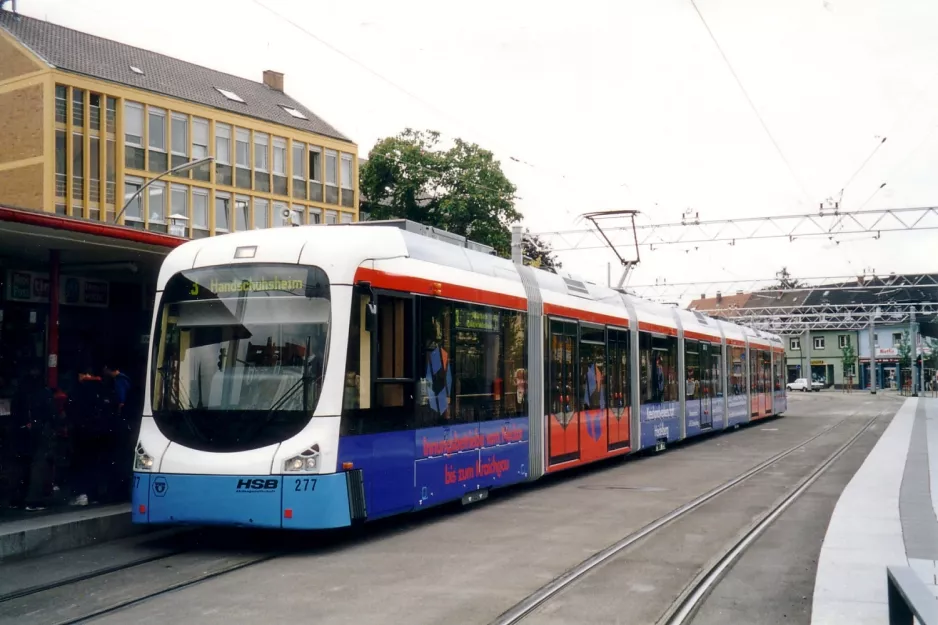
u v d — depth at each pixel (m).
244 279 10.84
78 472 13.02
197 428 10.51
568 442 17.08
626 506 13.98
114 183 47.47
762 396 37.28
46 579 9.06
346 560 9.95
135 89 48.31
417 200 52.47
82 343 15.27
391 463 11.20
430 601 8.04
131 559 10.08
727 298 118.00
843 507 13.52
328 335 10.39
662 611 7.69
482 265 14.33
